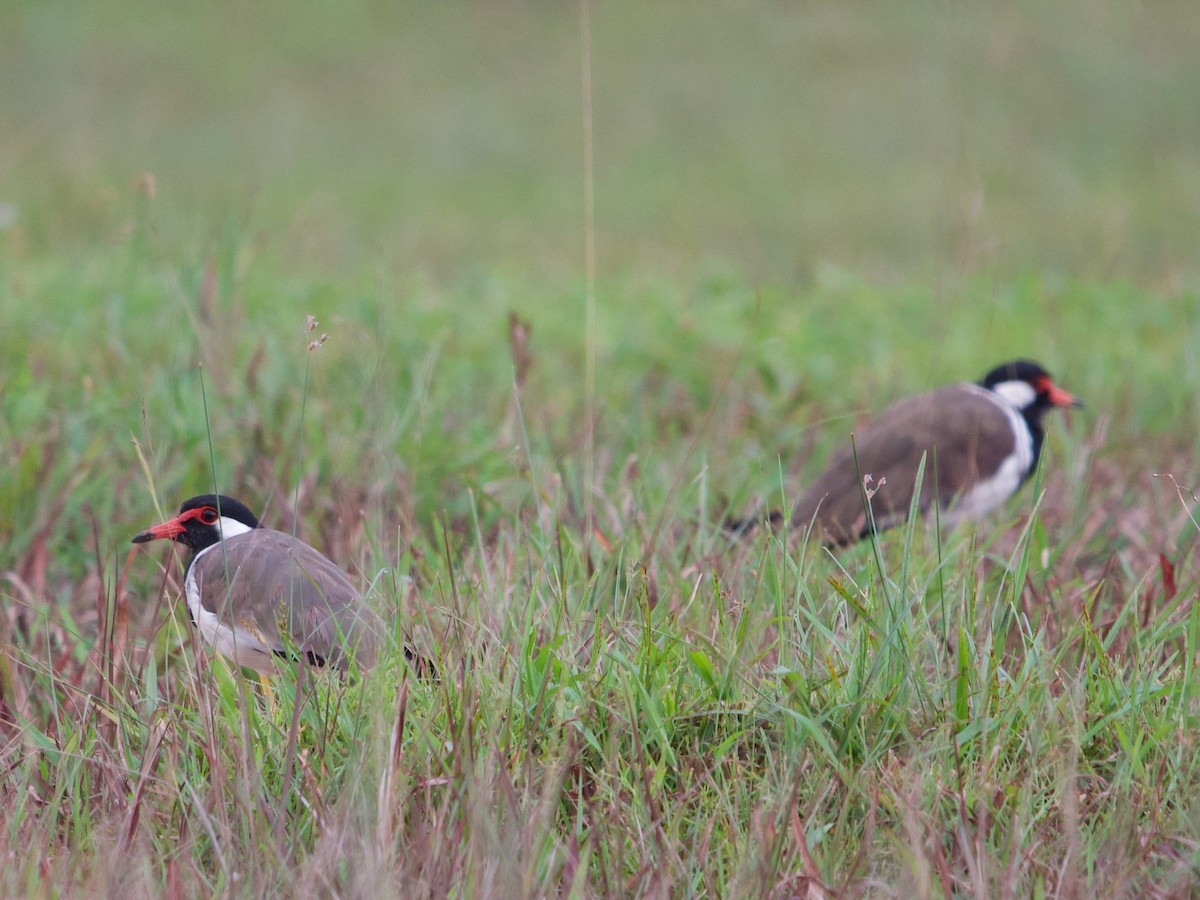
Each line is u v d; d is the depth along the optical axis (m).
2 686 8.88
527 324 12.13
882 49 40.22
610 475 11.67
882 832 6.77
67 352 14.02
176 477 11.05
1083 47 37.62
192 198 24.64
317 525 10.72
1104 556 10.48
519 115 36.31
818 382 15.49
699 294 18.69
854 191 31.03
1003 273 21.39
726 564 9.40
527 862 6.27
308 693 7.56
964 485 11.28
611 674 7.64
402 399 12.80
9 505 10.62
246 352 13.92
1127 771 6.99
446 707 7.30
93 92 35.53
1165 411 14.27
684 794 6.89
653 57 40.31
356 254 22.22
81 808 7.19
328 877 6.38
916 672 7.43
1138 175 30.77
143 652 8.95
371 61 39.38
